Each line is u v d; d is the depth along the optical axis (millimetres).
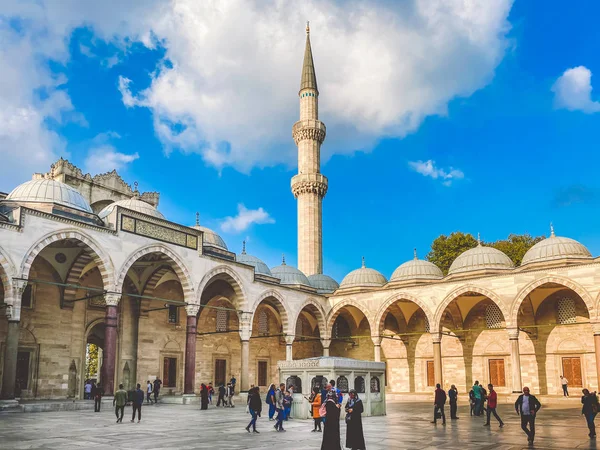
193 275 38344
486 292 41062
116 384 39031
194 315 37969
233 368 47844
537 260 41219
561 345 42062
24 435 18719
